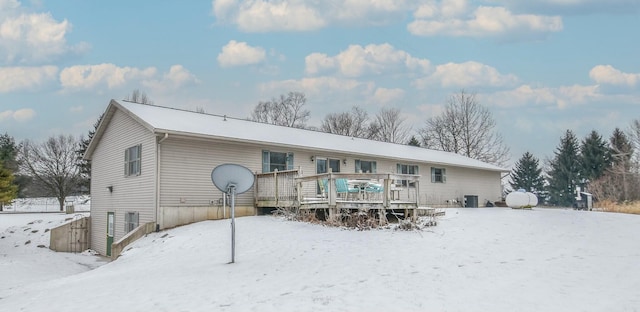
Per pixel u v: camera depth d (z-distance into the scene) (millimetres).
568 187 48125
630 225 12766
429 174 25109
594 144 46156
